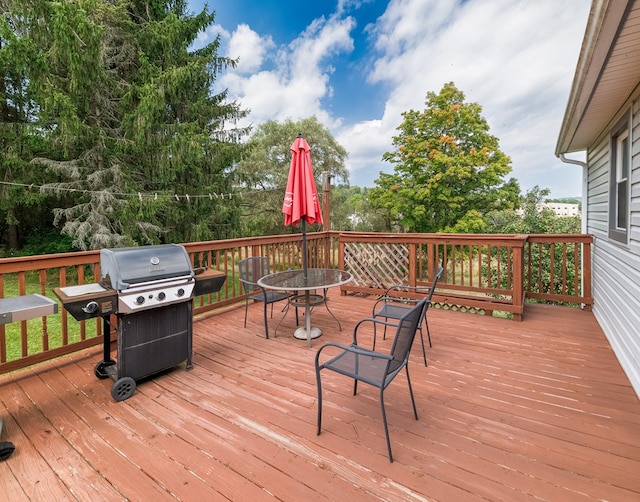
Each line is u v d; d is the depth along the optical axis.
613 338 3.22
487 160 13.20
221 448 1.87
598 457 1.75
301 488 1.58
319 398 1.98
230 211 11.29
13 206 8.98
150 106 8.60
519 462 1.72
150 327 2.56
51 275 9.98
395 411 2.20
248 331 3.84
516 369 2.77
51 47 7.60
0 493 1.59
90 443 1.94
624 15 1.74
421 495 1.53
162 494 1.57
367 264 5.25
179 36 10.19
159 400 2.39
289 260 5.62
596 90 2.83
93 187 8.78
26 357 2.78
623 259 3.01
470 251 4.38
